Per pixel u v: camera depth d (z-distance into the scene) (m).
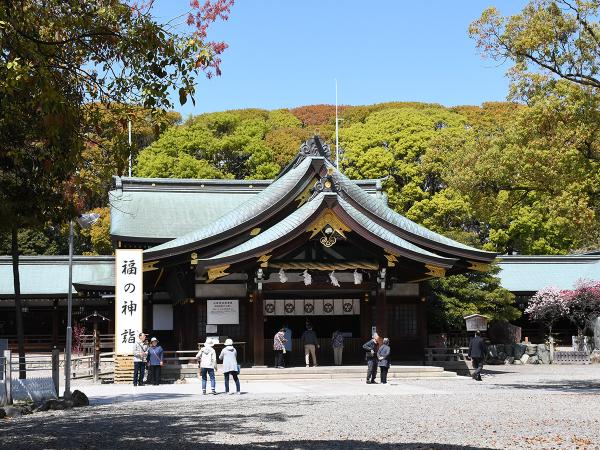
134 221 42.97
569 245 66.00
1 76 13.40
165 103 14.46
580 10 23.00
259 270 33.25
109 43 14.44
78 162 15.87
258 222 35.56
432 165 64.62
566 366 41.22
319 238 33.62
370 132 70.12
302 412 18.88
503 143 28.89
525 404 20.02
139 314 31.98
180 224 43.34
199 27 17.00
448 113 75.75
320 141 38.06
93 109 15.70
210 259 32.34
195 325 35.34
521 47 23.36
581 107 23.41
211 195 46.00
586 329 47.81
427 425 15.80
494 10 23.77
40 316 53.41
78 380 34.00
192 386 29.83
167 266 34.97
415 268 34.78
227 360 25.98
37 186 17.28
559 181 24.75
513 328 45.44
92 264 52.09
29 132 15.88
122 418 18.11
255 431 15.26
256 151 72.19
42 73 13.27
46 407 21.08
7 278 50.56
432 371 33.00
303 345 36.66
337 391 26.31
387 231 35.59
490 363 43.12
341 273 35.31
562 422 15.95
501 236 64.12
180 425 16.45
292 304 36.22
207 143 71.19
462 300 41.84
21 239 63.59
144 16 14.18
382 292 34.47
